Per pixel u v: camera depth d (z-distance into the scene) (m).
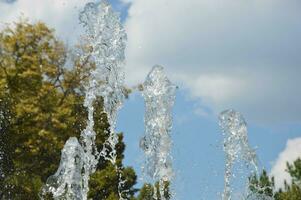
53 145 29.73
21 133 28.95
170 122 15.88
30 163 29.23
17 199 27.44
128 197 33.75
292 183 31.19
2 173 27.53
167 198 16.03
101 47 15.98
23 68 30.41
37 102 29.86
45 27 32.03
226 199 16.52
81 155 14.42
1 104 28.30
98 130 33.03
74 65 33.34
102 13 15.84
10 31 31.34
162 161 15.79
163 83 16.05
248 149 16.39
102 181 33.38
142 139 15.88
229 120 16.47
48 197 23.20
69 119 31.38
